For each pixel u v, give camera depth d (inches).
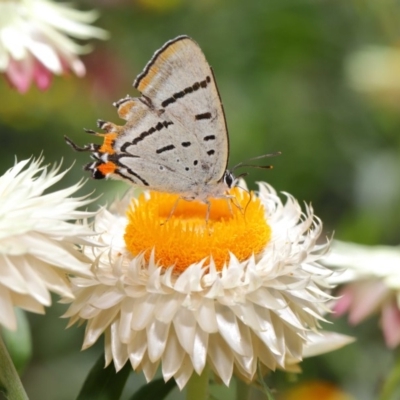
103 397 7.6
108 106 12.6
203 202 7.6
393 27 13.1
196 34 13.6
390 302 8.8
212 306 7.3
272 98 13.1
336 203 12.9
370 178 12.2
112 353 7.3
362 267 8.9
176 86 7.4
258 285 7.3
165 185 7.6
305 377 10.7
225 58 13.4
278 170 12.7
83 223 7.7
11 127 13.0
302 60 13.3
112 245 7.6
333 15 13.4
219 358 7.3
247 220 7.5
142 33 13.6
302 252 7.4
